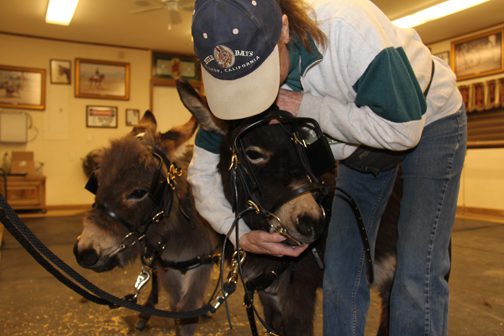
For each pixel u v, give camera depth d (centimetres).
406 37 140
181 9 662
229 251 200
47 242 571
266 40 115
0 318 300
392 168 161
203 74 125
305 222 142
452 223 152
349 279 162
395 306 147
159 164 197
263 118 139
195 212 210
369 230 165
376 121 123
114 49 998
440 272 147
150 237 203
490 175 836
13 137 905
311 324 175
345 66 125
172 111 1062
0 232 621
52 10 765
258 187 148
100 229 188
